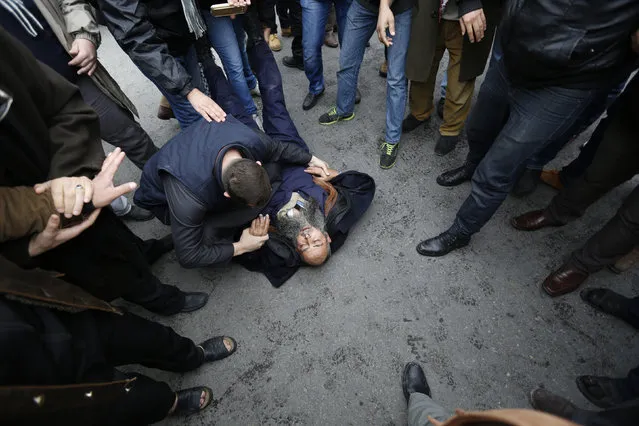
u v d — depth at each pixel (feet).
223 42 7.59
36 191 3.10
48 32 5.23
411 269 6.97
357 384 5.84
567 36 3.92
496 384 5.70
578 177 6.88
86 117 3.67
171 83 5.94
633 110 4.95
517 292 6.53
